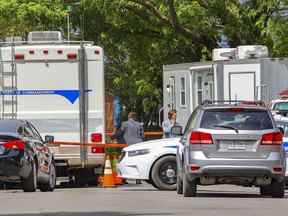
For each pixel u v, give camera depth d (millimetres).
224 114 43250
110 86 116375
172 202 41125
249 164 42344
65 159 55812
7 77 55406
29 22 87438
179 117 74938
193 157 42656
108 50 104000
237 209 37000
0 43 56469
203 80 70562
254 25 89250
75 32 91938
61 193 49688
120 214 34844
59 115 55469
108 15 89938
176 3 90875
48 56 55281
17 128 49969
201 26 91688
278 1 83500
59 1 86500
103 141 55938
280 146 42938
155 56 104250
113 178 58781
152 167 51250
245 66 66500
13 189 55375
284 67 66250
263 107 43656
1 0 85750
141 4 89000
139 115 120312
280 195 44250
